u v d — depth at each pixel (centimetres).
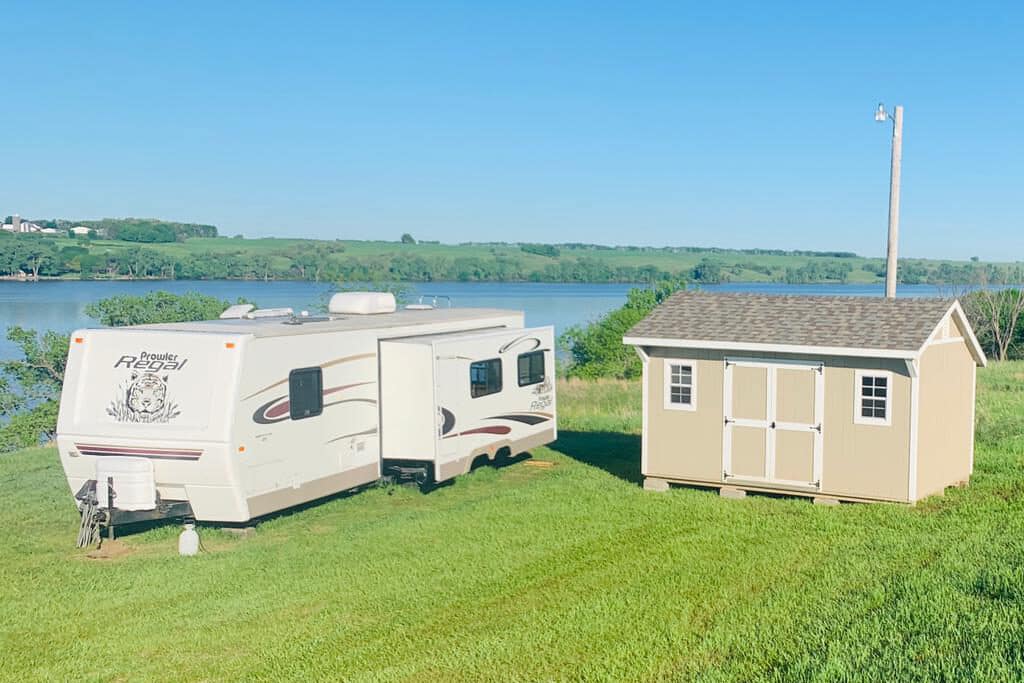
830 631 923
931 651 845
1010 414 2200
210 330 1409
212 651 967
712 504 1511
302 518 1507
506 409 1850
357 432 1591
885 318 1512
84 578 1209
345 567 1223
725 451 1582
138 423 1363
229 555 1303
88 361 1403
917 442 1443
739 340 1541
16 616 1076
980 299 3869
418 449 1633
